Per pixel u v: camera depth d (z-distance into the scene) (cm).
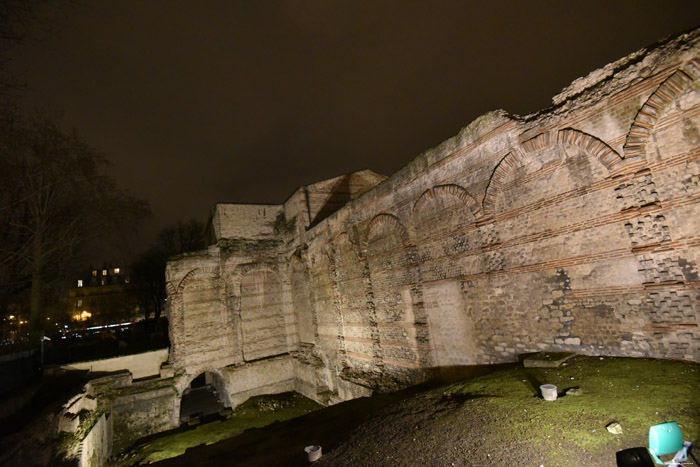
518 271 1008
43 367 1878
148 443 1717
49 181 2070
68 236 2320
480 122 1115
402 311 1433
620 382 665
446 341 1240
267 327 2359
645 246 762
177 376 2055
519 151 1002
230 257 2328
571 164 891
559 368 809
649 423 510
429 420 709
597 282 841
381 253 1540
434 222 1278
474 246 1133
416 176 1354
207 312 2225
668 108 732
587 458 467
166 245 3834
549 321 935
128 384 1934
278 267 2477
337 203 2438
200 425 1942
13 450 966
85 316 5744
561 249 909
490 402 704
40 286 2212
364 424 820
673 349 722
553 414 594
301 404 2023
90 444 1318
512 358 1022
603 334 829
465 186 1162
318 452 701
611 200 816
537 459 489
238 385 2167
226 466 970
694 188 699
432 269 1290
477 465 516
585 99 869
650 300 757
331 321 1941
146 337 3525
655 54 758
